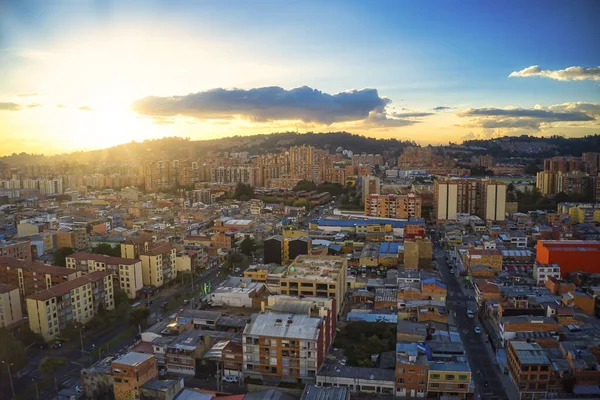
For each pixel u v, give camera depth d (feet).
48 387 472.44
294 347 469.16
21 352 497.46
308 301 540.93
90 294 628.28
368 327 574.97
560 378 442.09
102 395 450.71
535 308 578.66
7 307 594.65
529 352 459.32
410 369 449.06
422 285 653.30
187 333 533.96
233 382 484.74
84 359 529.86
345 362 511.81
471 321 625.41
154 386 430.20
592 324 586.45
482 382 473.26
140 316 598.34
